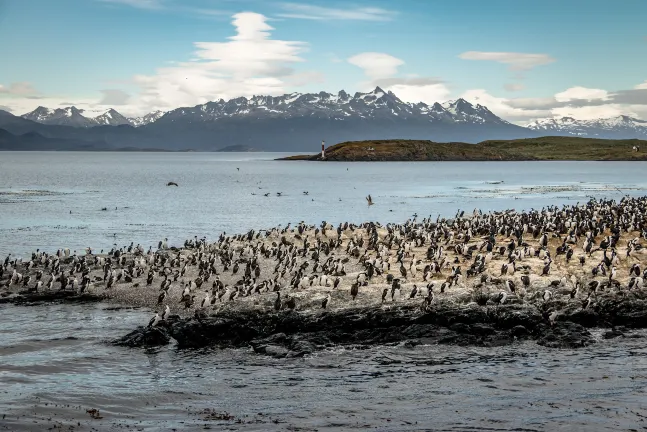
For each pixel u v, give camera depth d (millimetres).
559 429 26250
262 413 28484
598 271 47875
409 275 49062
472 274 47906
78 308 46031
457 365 34719
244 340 39062
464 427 26562
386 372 33812
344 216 110375
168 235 88000
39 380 32500
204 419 27781
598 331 39969
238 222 102562
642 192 160375
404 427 26656
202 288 50156
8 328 41344
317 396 30562
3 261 65312
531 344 37812
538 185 189000
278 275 48938
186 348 38094
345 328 39844
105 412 28547
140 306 46312
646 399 29438
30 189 171250
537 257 53625
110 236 86312
